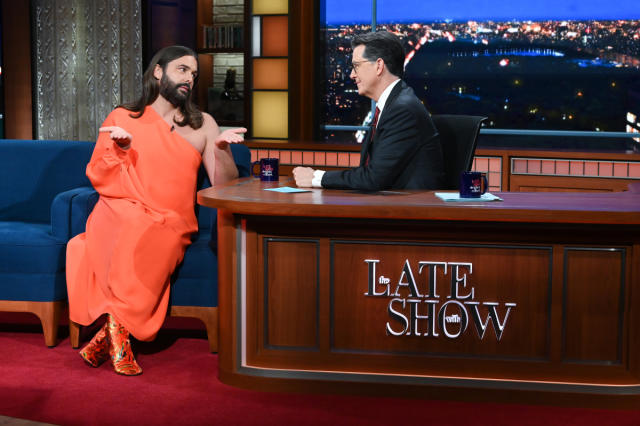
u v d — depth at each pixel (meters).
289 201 2.60
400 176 2.99
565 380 2.61
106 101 6.43
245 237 2.76
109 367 3.05
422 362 2.68
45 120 6.55
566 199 2.68
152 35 6.31
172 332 3.59
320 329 2.73
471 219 2.48
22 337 3.48
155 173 3.21
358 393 2.71
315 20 5.97
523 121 6.71
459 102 6.83
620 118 6.46
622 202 2.59
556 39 6.52
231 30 6.23
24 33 6.43
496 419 2.50
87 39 6.42
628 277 2.54
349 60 6.48
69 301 3.22
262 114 6.16
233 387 2.82
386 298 2.68
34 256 3.26
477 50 6.71
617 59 6.41
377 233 2.65
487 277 2.61
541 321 2.60
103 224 3.15
